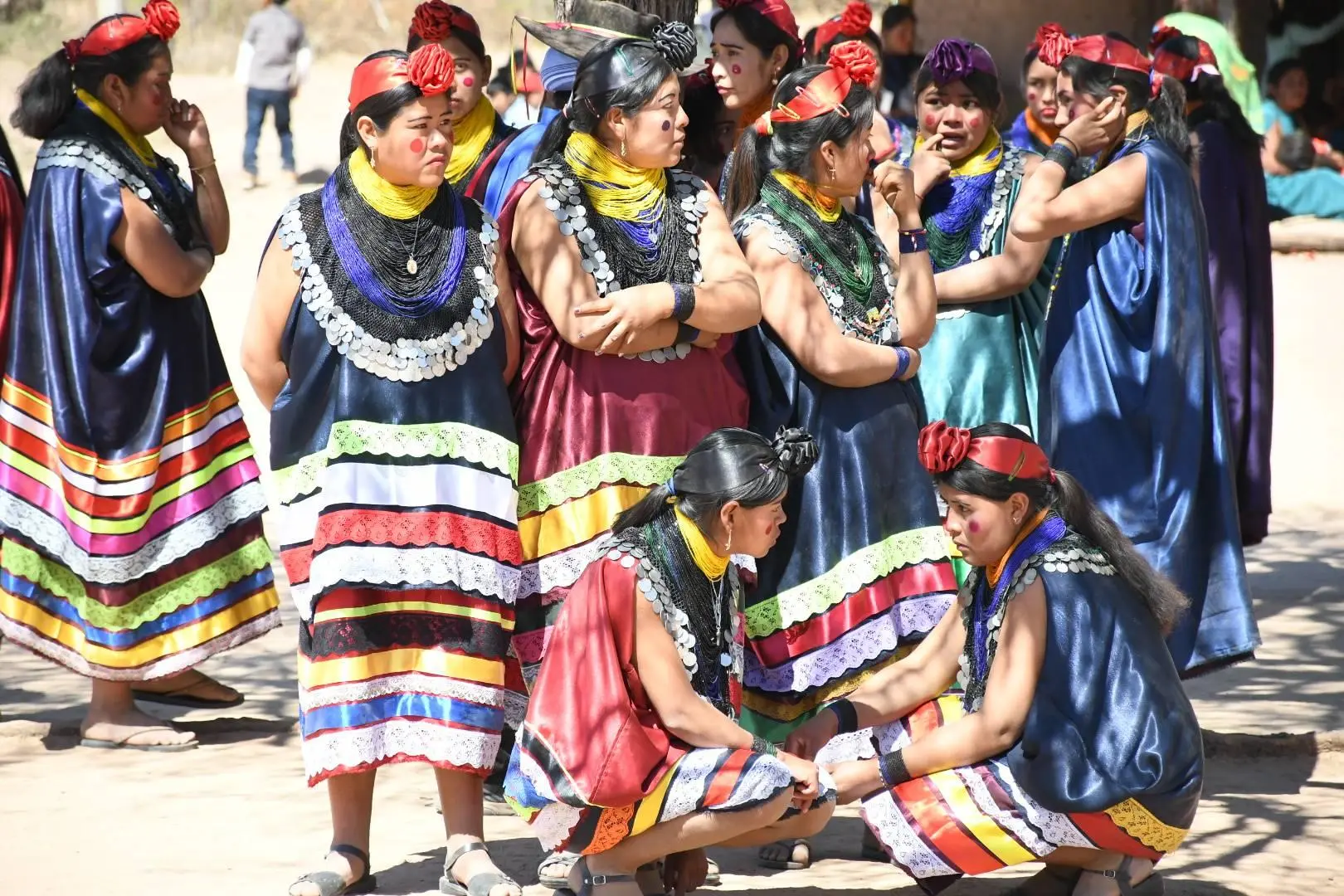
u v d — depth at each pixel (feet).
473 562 52.37
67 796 65.46
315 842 59.21
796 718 59.06
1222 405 66.44
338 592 51.83
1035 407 71.67
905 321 60.64
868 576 58.34
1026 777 49.73
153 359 71.10
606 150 55.06
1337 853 58.70
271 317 53.52
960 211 70.74
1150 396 65.21
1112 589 51.01
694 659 49.93
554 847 49.67
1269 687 82.02
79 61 69.92
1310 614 95.40
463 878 52.90
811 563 58.29
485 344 53.47
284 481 53.21
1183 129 67.77
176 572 71.97
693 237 55.93
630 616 49.19
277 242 53.11
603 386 55.06
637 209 54.95
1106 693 49.88
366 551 51.49
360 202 52.44
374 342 52.03
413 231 52.49
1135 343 66.08
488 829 61.82
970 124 70.59
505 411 53.83
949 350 70.79
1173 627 61.11
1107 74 65.57
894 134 83.25
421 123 51.08
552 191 54.44
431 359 52.39
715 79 69.67
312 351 52.42
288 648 91.61
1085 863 51.44
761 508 49.14
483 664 52.47
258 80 216.74
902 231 61.21
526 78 70.85
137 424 70.90
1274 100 190.80
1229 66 109.09
